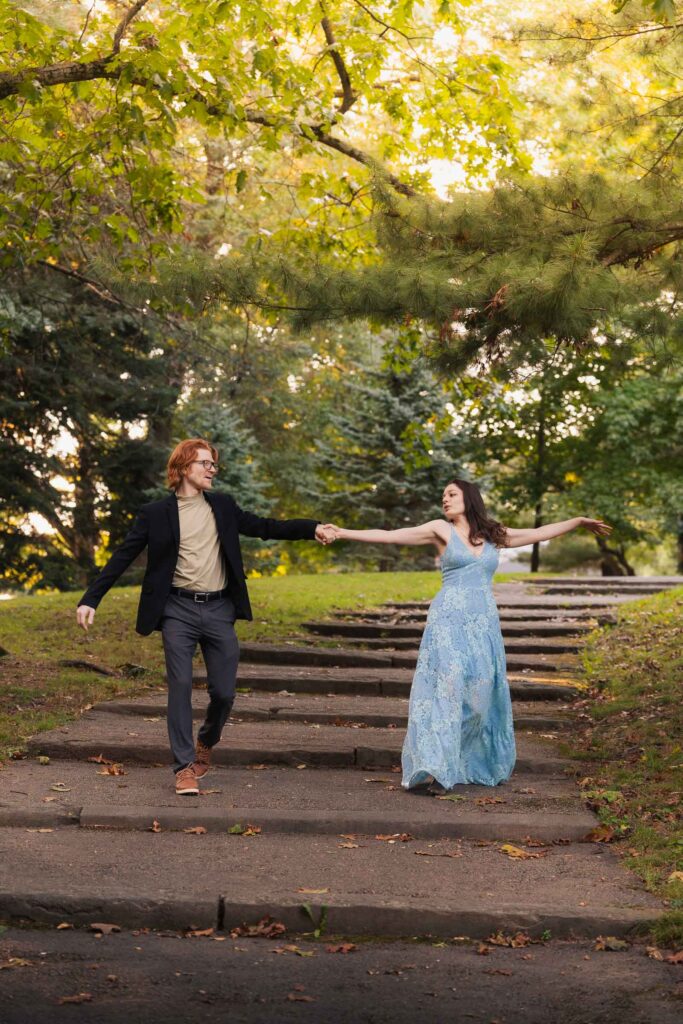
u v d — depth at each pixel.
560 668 9.98
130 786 6.10
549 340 7.91
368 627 11.99
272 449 26.73
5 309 13.90
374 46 10.34
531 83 11.65
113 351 20.53
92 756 6.78
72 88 8.12
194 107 8.51
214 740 6.18
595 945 4.04
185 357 18.80
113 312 18.72
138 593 15.69
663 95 8.10
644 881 4.61
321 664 10.41
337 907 4.23
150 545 5.88
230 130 8.88
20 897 4.28
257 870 4.73
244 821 5.42
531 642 11.22
